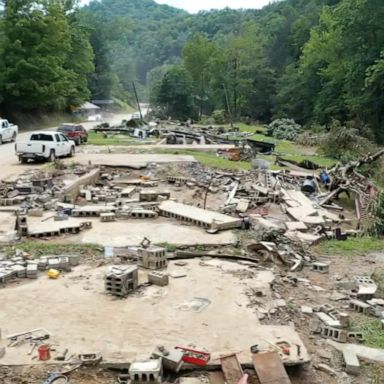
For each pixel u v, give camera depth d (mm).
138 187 21156
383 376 7609
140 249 11523
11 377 6902
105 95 109750
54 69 56500
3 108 56562
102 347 7676
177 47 182875
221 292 9930
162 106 89750
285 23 98500
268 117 89188
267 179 23641
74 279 10539
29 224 14328
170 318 8711
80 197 19391
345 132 35750
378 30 46594
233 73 90000
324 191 23828
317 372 7578
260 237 14219
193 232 14422
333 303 10391
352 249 14539
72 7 74000
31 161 26188
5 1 54375
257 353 7496
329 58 59625
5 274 10328
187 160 27156
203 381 6996
